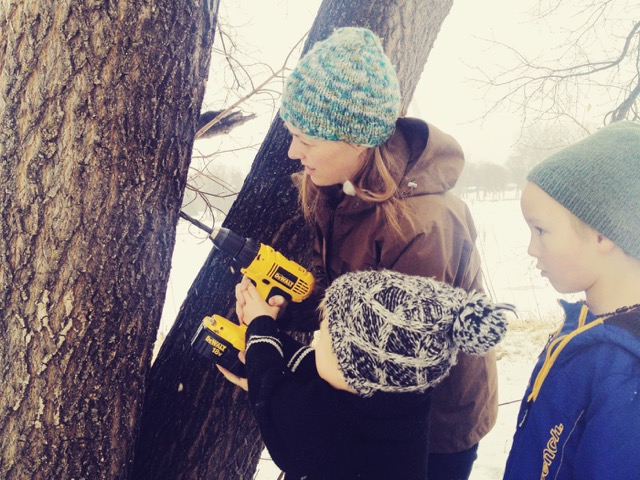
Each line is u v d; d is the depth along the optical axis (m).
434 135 1.36
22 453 1.29
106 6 1.20
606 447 0.90
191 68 1.38
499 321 0.86
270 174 1.76
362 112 1.16
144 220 1.34
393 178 1.30
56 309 1.26
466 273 1.41
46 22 1.19
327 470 0.96
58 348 1.27
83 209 1.25
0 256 1.26
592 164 1.00
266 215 1.73
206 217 3.68
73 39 1.20
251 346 1.16
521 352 5.27
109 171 1.26
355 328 0.91
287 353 1.23
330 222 1.48
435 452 1.54
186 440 1.60
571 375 1.03
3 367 1.29
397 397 0.94
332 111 1.16
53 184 1.23
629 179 0.97
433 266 1.26
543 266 1.10
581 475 0.96
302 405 0.98
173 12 1.29
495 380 1.65
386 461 0.96
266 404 1.03
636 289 1.01
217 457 1.64
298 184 1.58
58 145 1.22
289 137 1.76
